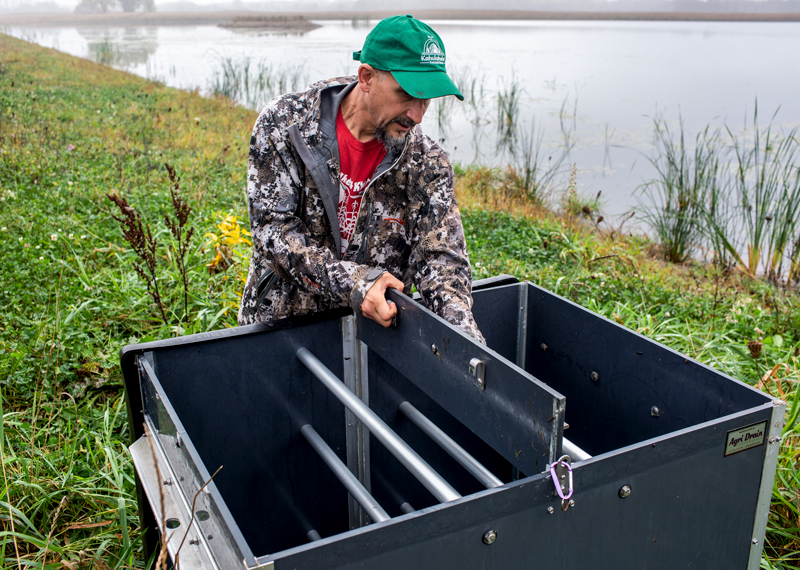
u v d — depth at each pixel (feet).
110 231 16.43
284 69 60.85
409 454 5.16
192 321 11.93
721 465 4.79
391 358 6.27
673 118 40.63
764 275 20.65
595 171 30.91
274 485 7.14
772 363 12.22
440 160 6.42
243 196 20.93
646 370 6.15
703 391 5.59
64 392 9.45
